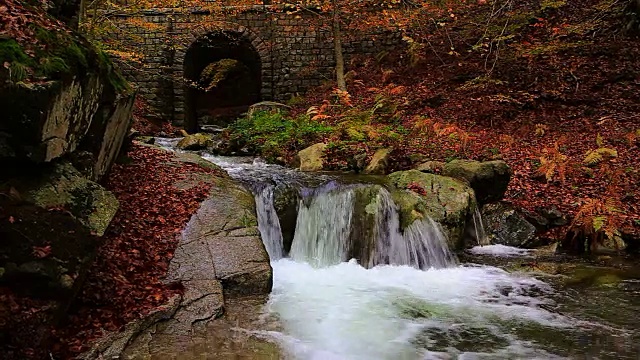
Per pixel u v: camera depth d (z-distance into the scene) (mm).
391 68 17047
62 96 4113
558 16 15961
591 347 4523
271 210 7633
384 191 7695
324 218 7613
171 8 17953
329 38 18531
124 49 16844
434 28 17672
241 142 12516
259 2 18234
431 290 6152
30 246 3615
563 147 11016
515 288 6223
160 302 4680
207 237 5953
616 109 12273
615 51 14172
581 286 6273
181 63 18297
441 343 4602
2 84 3635
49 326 3582
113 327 4172
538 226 8383
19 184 3904
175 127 18234
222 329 4566
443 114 13555
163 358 3928
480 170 8742
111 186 6559
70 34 4883
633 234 7781
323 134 12047
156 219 6145
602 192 8961
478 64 15305
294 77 18578
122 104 6141
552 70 14148
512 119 12867
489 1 16625
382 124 12945
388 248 7379
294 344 4395
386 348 4461
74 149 4781
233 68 27906
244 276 5484
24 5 4586
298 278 6523
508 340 4680
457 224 7863
